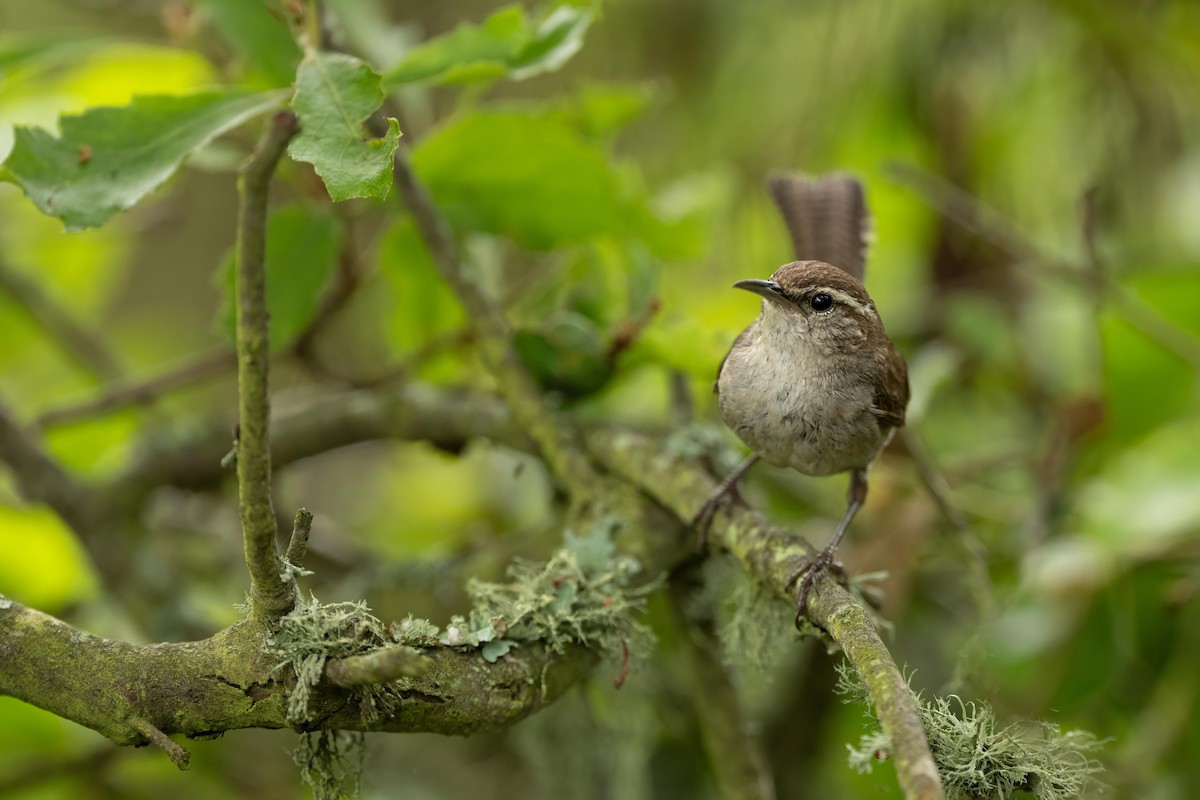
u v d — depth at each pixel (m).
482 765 9.18
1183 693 7.68
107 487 8.65
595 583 5.80
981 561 7.75
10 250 9.94
